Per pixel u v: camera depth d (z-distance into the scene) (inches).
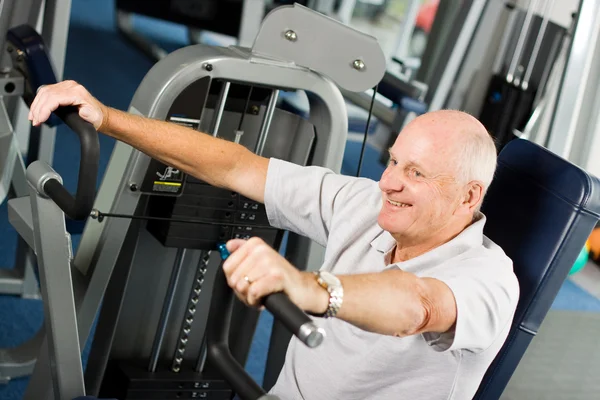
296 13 65.7
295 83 68.9
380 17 225.9
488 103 143.3
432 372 55.6
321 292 40.7
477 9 139.8
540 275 59.6
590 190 58.7
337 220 63.6
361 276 44.1
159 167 66.9
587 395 110.1
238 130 72.3
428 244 57.7
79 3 245.6
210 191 70.1
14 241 114.4
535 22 144.4
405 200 55.4
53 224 56.7
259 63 66.6
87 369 77.0
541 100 141.3
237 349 81.8
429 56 162.4
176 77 63.7
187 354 81.2
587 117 133.4
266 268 38.1
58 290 57.7
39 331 91.4
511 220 62.6
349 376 57.8
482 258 55.0
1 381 86.7
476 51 147.7
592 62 130.6
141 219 73.0
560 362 117.8
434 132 54.7
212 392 80.3
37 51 82.1
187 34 229.6
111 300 74.7
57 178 55.2
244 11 166.9
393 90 129.5
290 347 62.9
